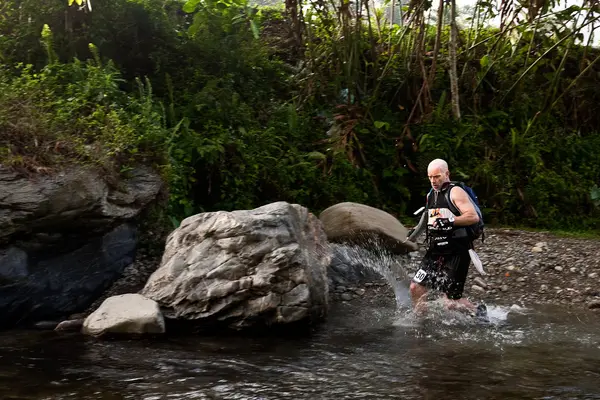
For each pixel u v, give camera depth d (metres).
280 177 10.03
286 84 12.29
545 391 4.21
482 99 12.73
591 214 11.63
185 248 6.21
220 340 5.58
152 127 7.92
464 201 6.31
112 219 6.60
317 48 12.40
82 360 4.86
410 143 11.53
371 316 6.57
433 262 6.49
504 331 5.96
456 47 12.74
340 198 10.61
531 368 4.75
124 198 6.83
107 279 6.96
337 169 10.85
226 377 4.49
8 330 5.83
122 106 8.50
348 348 5.35
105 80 8.43
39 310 6.18
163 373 4.56
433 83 12.38
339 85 11.96
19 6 9.83
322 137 11.50
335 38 12.10
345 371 4.66
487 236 9.71
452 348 5.35
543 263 8.38
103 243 6.82
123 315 5.63
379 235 8.32
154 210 8.00
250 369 4.70
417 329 6.03
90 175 6.46
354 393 4.16
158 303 5.89
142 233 8.06
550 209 11.37
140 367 4.70
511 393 4.17
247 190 9.66
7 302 5.90
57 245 6.31
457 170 11.00
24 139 6.46
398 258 8.47
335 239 8.40
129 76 10.32
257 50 11.88
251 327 5.82
